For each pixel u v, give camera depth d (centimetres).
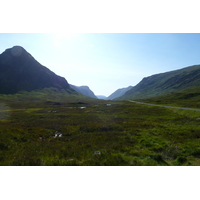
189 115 4138
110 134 2177
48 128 2858
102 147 1534
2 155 1373
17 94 18338
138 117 4359
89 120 3900
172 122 3303
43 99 17612
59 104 11344
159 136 1961
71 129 2741
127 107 7731
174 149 1367
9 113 5644
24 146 1711
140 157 1218
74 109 7469
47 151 1476
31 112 6162
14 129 2409
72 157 1289
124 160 1127
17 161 1159
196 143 1498
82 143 1791
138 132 2266
